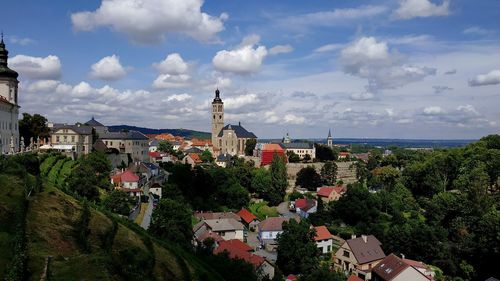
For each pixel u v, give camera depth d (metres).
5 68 139.25
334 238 159.25
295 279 109.81
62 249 59.66
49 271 51.19
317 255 125.62
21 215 60.12
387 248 138.75
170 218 100.12
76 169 122.50
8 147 133.12
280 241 124.69
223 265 90.69
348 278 108.81
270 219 154.25
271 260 130.00
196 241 121.06
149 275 65.56
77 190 112.69
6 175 71.75
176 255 77.38
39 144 169.75
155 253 74.25
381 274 111.50
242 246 120.81
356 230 161.25
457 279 117.12
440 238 137.00
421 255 133.75
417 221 161.00
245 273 90.69
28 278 50.06
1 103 126.12
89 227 70.56
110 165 165.12
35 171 94.31
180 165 191.00
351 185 185.00
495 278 111.62
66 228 66.25
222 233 143.00
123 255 67.00
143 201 152.75
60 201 74.25
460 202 163.75
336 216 176.88
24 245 55.28
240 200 190.38
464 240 135.12
